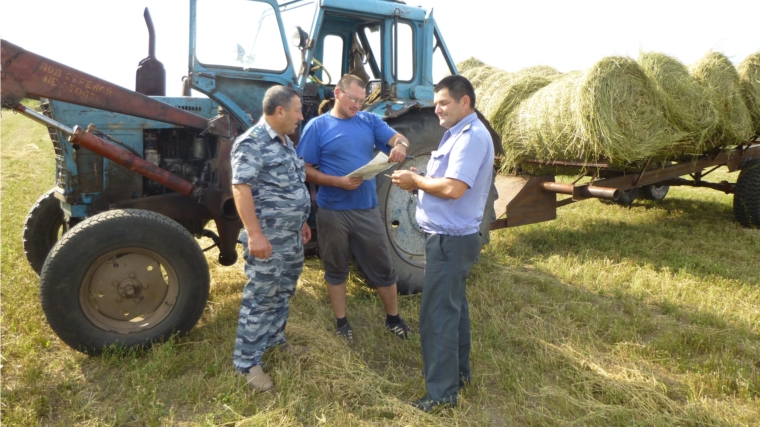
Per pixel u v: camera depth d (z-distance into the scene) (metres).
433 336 2.57
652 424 2.47
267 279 2.72
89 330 2.94
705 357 3.21
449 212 2.48
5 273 4.14
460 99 2.43
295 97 2.63
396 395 2.76
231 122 3.60
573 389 2.79
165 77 3.97
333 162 3.16
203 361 3.01
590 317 3.73
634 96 4.86
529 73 6.54
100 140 3.13
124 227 2.94
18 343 3.09
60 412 2.53
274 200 2.67
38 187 8.34
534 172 5.95
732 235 6.10
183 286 3.13
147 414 2.49
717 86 5.70
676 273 4.77
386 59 4.36
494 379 2.96
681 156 6.16
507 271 4.72
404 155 3.19
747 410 2.65
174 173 3.70
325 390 2.71
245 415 2.55
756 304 4.04
